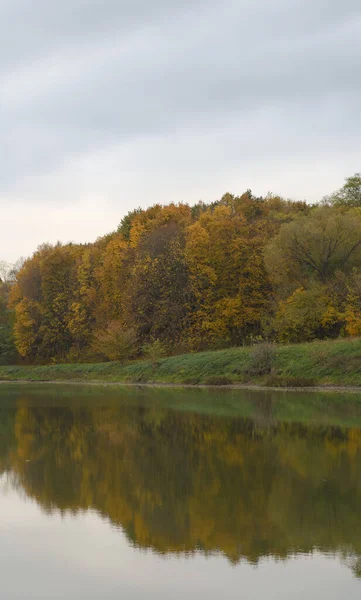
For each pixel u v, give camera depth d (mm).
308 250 57594
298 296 55219
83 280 79438
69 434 28609
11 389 58250
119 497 17156
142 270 68500
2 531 14367
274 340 57531
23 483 19016
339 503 15977
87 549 13062
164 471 20219
